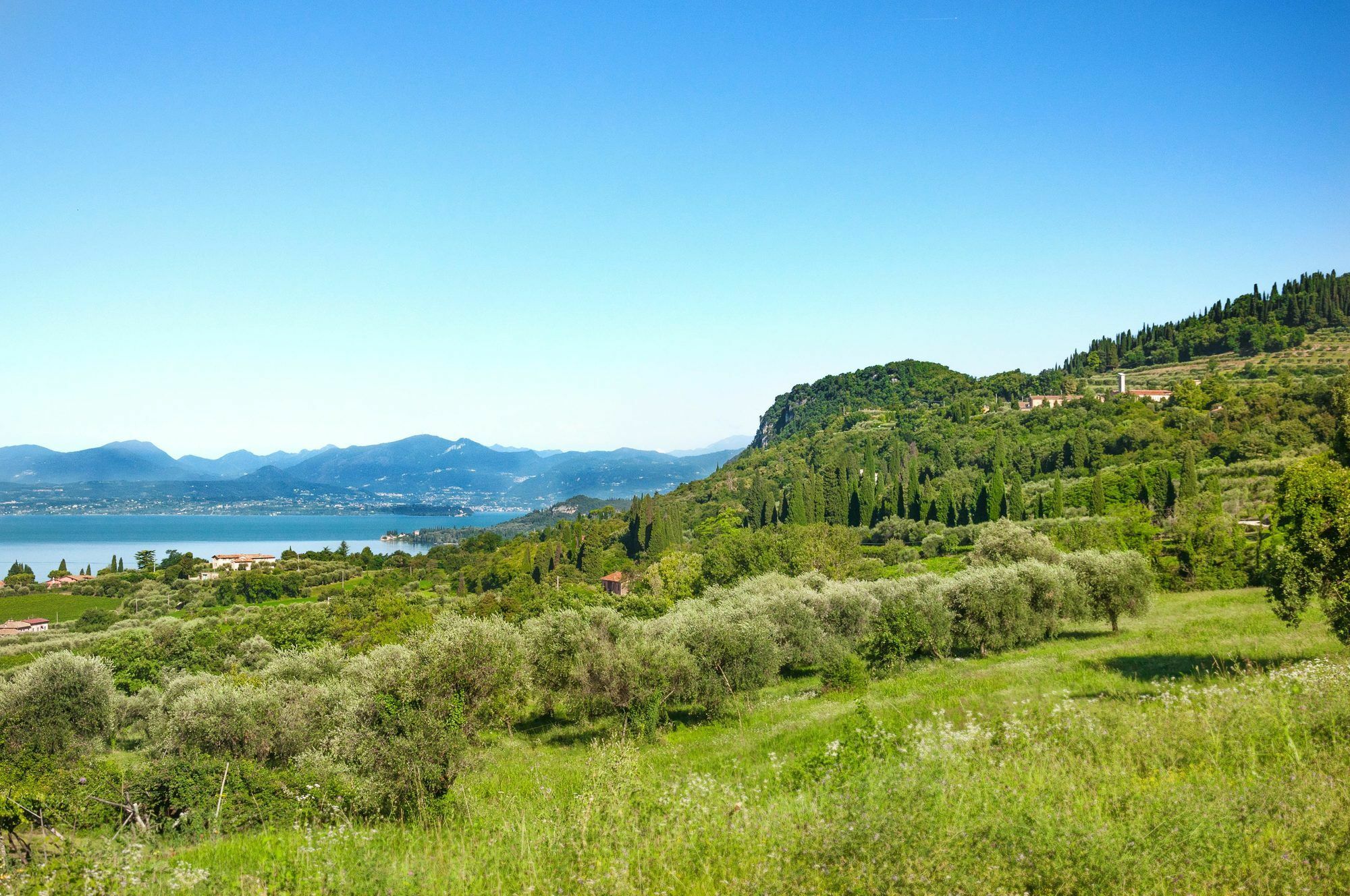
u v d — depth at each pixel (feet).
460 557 588.09
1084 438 455.22
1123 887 18.72
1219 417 446.19
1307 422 391.04
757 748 62.64
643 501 507.30
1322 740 31.24
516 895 22.67
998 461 501.97
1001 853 20.85
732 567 281.74
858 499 459.73
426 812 43.01
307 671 131.44
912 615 109.91
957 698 68.44
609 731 91.61
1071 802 24.85
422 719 53.36
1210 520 188.85
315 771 59.52
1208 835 20.70
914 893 18.80
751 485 645.92
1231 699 38.58
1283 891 18.38
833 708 81.51
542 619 104.01
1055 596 117.50
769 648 101.45
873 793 24.17
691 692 94.99
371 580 475.72
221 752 87.86
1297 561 58.03
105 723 114.73
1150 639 98.68
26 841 31.37
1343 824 20.83
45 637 307.58
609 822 26.78
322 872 25.18
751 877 21.22
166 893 25.30
